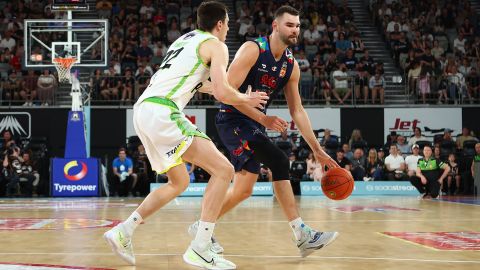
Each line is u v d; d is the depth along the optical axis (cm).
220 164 333
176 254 385
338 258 365
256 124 399
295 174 1303
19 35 1688
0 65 1606
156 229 551
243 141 390
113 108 1440
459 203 974
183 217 700
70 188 1247
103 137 1434
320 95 1538
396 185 1275
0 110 1421
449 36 1842
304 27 1803
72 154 1252
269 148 384
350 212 768
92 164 1253
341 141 1472
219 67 331
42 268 317
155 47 1692
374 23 1900
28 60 1246
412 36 1798
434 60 1645
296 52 1592
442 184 1302
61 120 1425
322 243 367
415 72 1598
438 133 1491
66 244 428
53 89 1480
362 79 1541
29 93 1489
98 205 941
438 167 1159
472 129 1495
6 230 536
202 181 1316
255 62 388
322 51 1684
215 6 355
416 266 331
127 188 1291
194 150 334
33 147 1354
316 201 1043
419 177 1169
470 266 330
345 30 1798
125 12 1816
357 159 1302
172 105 339
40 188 1328
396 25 1786
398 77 1608
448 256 370
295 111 414
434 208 848
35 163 1317
